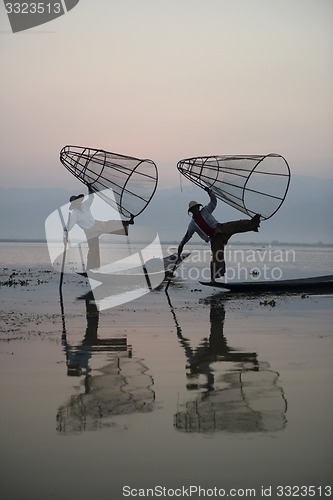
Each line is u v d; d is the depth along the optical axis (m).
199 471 4.08
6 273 22.88
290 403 5.55
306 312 12.14
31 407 5.44
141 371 6.91
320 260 35.50
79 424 4.96
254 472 4.05
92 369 7.02
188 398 5.74
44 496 3.75
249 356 7.78
